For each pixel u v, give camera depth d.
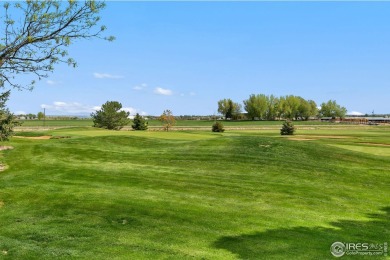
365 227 9.81
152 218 9.98
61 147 22.83
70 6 9.30
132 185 14.03
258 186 14.43
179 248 7.93
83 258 7.32
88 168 17.19
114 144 24.64
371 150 26.47
